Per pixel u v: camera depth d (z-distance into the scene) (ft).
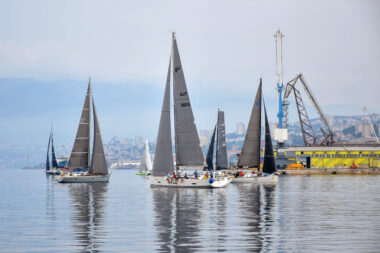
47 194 419.13
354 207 288.92
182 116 442.50
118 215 254.06
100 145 590.96
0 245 176.45
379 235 192.13
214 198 348.38
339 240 182.70
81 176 589.73
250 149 565.12
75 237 190.39
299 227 211.00
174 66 442.09
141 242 180.14
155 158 451.94
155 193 396.98
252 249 168.55
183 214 255.70
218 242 179.73
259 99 563.07
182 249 168.96
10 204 323.57
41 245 176.04
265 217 242.78
